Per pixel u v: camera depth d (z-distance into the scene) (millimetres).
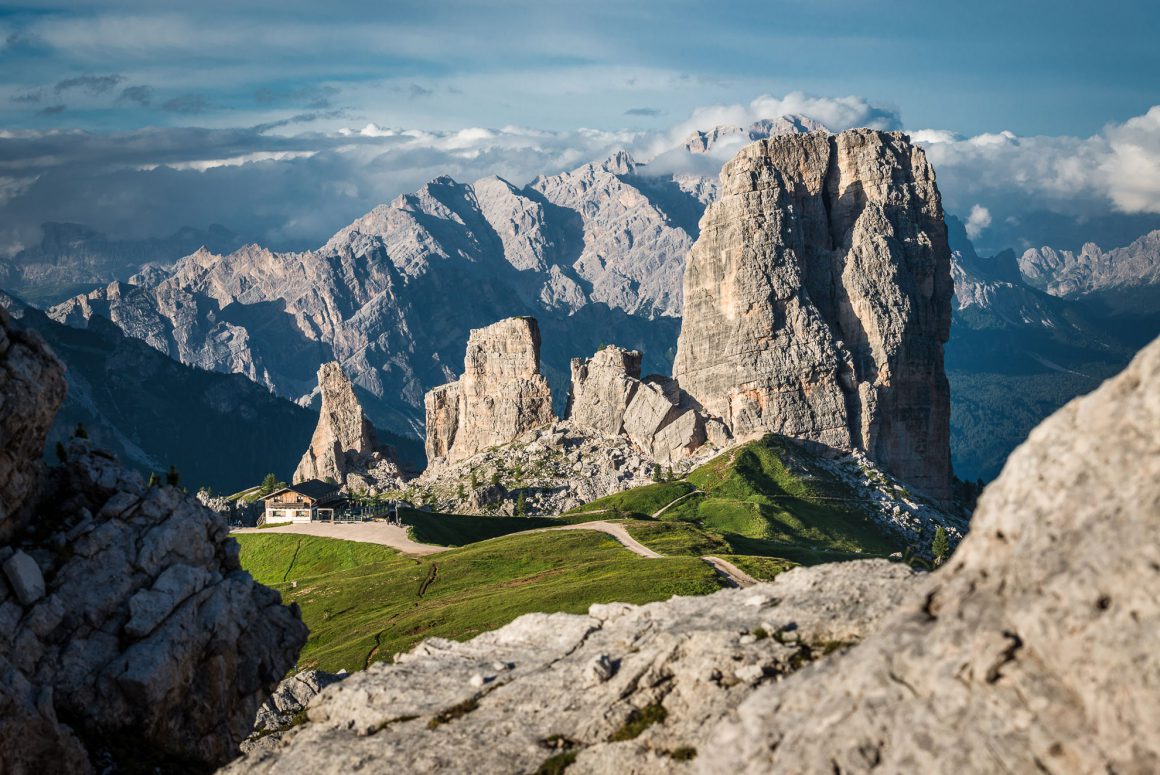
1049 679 40562
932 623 45125
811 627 55688
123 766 76562
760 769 44688
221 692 87625
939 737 41062
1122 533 41000
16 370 81062
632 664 57875
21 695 72938
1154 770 37188
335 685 66938
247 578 94688
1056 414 46375
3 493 82875
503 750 55125
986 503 46312
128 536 87625
